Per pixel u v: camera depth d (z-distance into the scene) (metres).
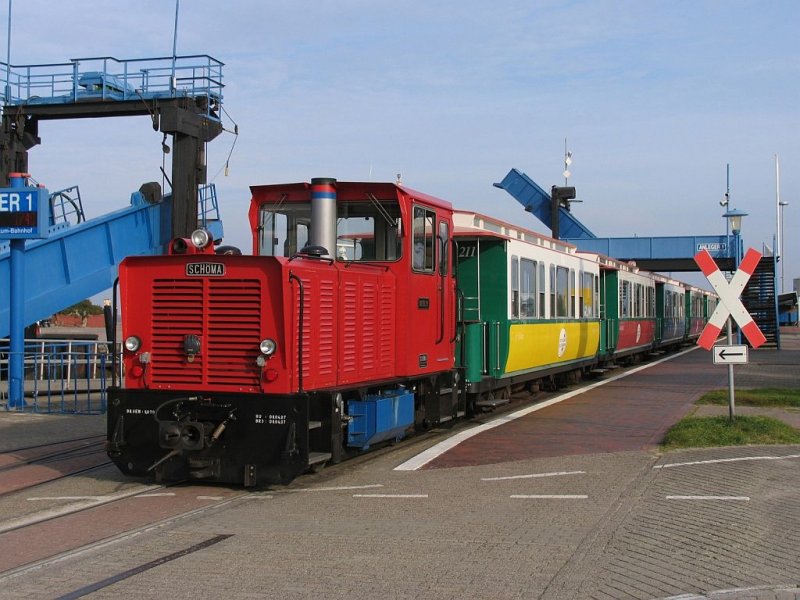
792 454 10.84
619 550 6.79
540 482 9.48
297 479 10.07
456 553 6.77
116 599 5.78
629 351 28.97
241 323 9.27
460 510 8.26
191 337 9.37
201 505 8.75
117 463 9.62
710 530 7.36
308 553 6.82
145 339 9.62
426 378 12.53
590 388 20.56
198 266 9.41
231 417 9.10
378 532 7.46
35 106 24.50
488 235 15.02
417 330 12.01
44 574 6.37
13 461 11.40
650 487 9.08
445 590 5.88
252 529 7.64
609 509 8.15
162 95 24.14
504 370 15.95
